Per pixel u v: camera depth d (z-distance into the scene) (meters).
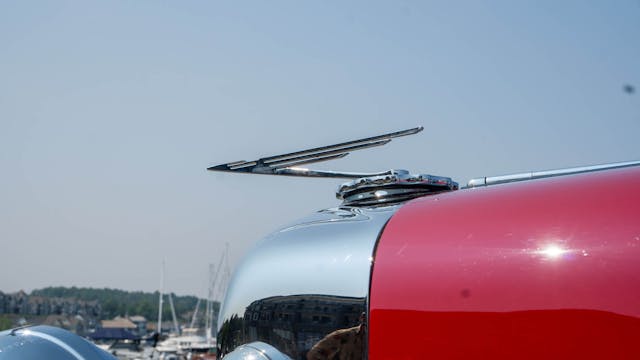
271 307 3.12
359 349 2.76
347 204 3.44
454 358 2.49
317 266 2.98
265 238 3.37
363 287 2.79
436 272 2.60
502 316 2.42
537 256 2.41
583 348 2.27
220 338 3.38
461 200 2.79
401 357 2.62
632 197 2.37
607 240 2.32
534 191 2.62
